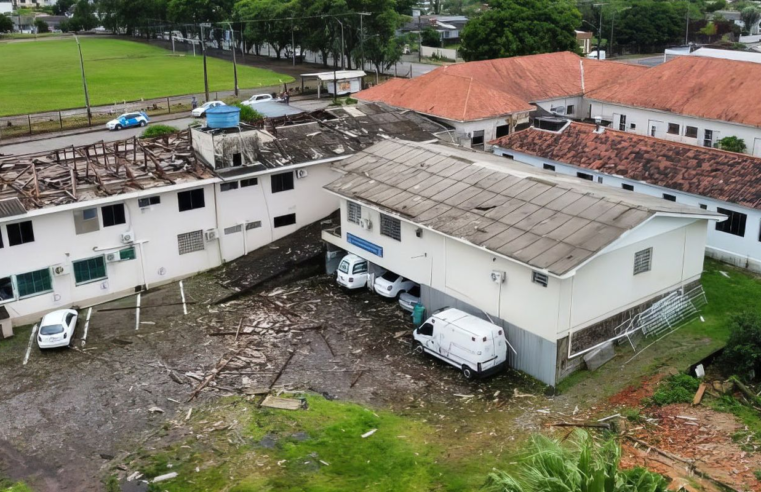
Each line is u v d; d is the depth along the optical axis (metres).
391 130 46.41
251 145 37.91
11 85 92.25
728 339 28.00
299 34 106.06
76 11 168.62
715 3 157.12
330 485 21.55
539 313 26.47
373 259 34.56
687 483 20.50
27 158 39.69
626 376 26.97
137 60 116.62
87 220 33.53
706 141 51.62
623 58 111.94
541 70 62.88
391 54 94.81
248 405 25.88
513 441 23.36
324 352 29.59
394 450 23.16
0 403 26.42
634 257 28.02
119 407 25.98
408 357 29.11
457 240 28.64
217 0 127.38
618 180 40.50
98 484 21.94
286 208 39.94
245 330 31.52
